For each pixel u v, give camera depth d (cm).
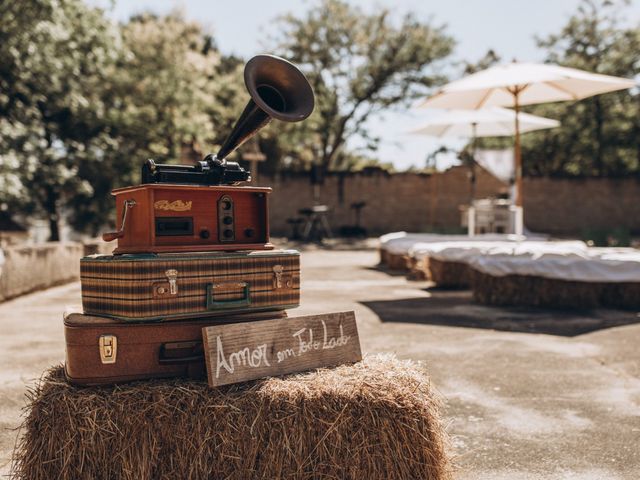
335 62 2895
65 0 1623
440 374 430
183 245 235
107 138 1898
